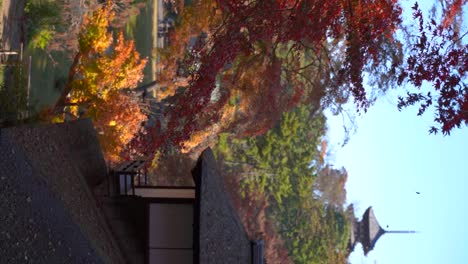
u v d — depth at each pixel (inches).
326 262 1635.1
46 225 304.8
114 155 541.3
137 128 565.9
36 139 342.0
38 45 626.8
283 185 1454.2
